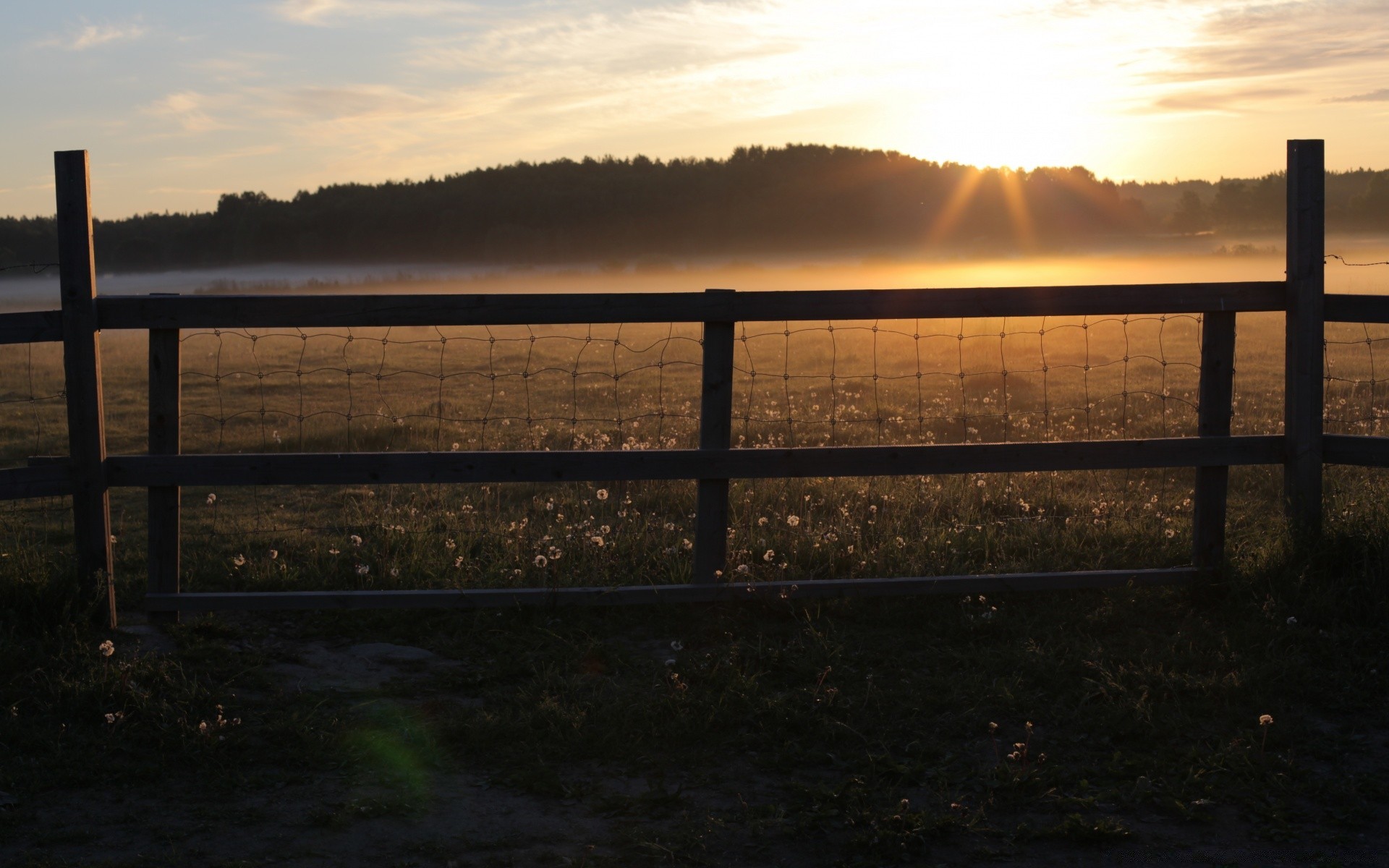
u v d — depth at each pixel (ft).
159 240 517.55
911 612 17.13
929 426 37.19
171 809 11.05
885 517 22.16
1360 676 14.29
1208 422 17.88
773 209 597.93
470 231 536.01
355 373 61.67
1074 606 17.39
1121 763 12.12
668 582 18.17
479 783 11.74
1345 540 17.70
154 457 16.10
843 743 12.79
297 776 11.80
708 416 16.87
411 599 16.74
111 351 79.20
